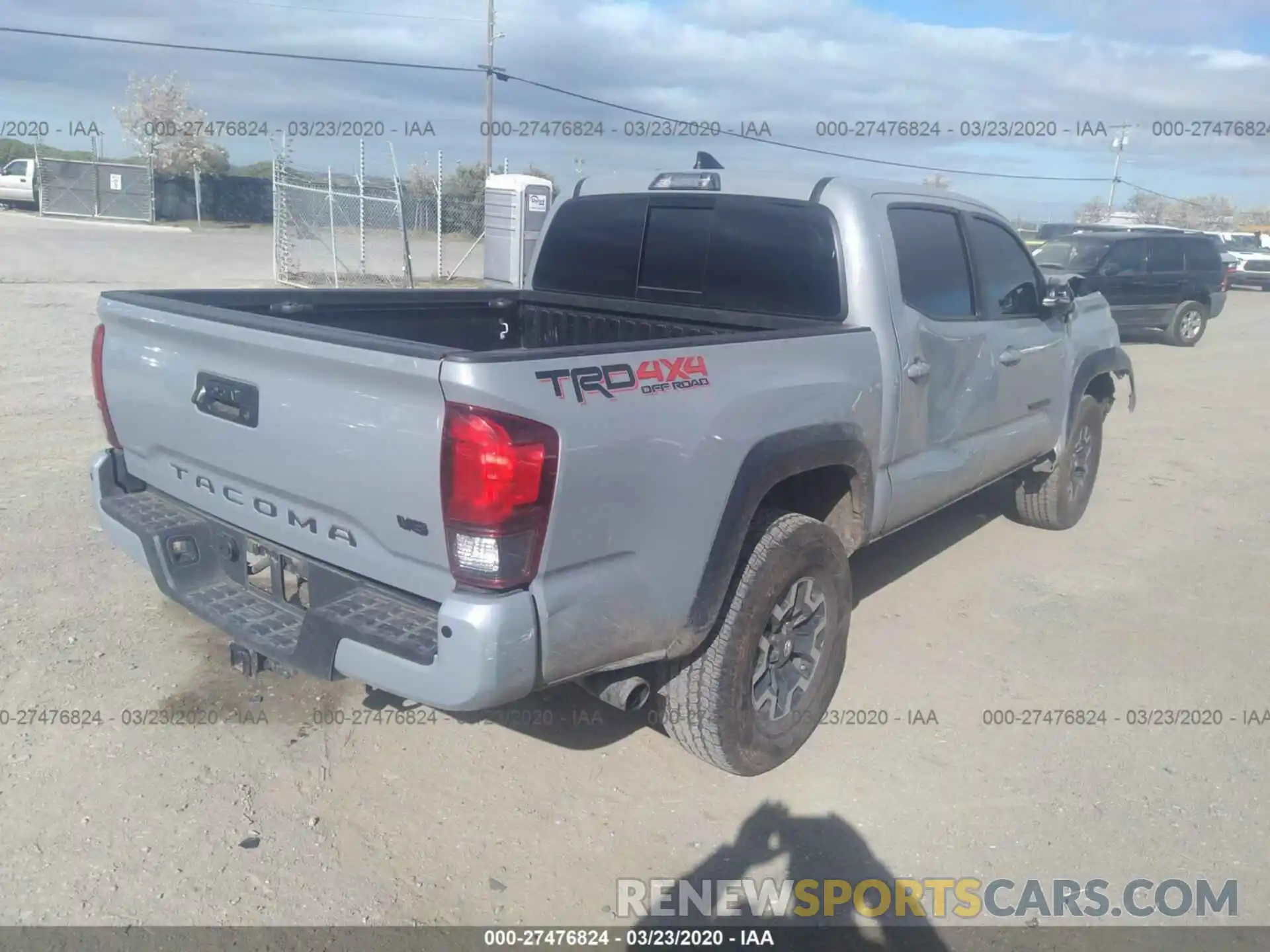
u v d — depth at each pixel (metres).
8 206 40.66
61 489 6.25
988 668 4.61
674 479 3.04
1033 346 5.36
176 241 29.61
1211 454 8.84
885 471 4.25
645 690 3.18
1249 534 6.62
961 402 4.73
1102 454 8.76
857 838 3.40
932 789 3.68
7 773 3.45
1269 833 3.49
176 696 3.99
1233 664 4.73
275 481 3.11
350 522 2.96
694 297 4.64
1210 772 3.83
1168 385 12.59
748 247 4.39
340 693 4.11
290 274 20.09
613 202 4.96
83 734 3.70
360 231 20.19
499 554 2.64
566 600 2.81
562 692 4.23
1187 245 16.72
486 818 3.40
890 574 5.70
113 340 3.72
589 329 5.04
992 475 5.32
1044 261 16.56
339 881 3.06
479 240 20.80
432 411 2.64
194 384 3.33
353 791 3.49
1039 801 3.63
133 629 4.49
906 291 4.27
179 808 3.33
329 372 2.85
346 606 2.94
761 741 3.59
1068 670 4.62
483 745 3.81
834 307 4.11
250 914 2.90
